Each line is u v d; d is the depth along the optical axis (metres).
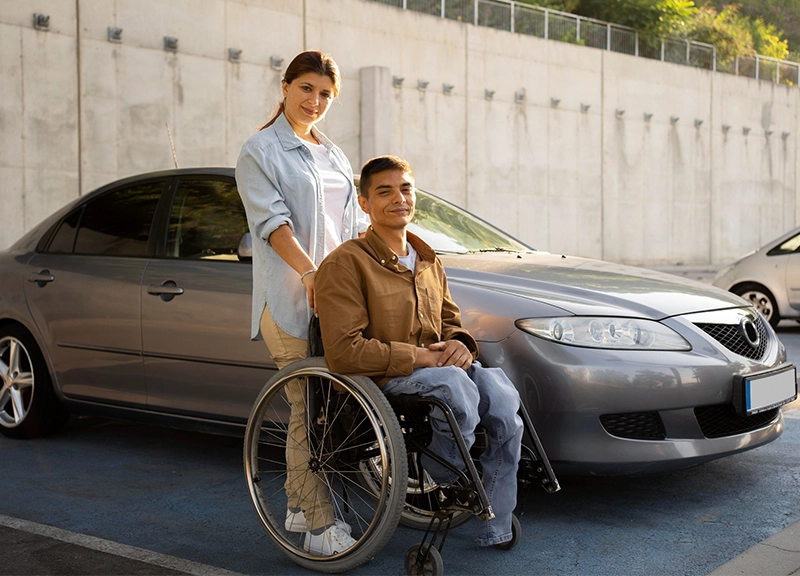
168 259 4.19
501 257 3.96
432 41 21.77
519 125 23.67
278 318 2.97
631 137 26.34
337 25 19.92
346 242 2.79
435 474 2.73
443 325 2.97
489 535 2.80
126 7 16.48
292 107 3.03
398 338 2.77
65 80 15.73
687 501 3.56
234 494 3.73
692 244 28.19
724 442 3.38
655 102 26.91
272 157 2.98
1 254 5.04
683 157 27.77
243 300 3.81
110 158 16.34
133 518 3.41
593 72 25.31
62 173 15.73
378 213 2.80
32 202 15.38
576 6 28.09
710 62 28.61
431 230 4.19
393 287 2.78
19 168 15.23
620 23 27.09
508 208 23.50
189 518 3.41
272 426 3.64
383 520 2.67
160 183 4.45
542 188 24.23
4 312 4.77
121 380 4.30
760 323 3.77
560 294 3.41
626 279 3.73
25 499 3.66
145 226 4.38
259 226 2.96
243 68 18.25
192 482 3.92
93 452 4.49
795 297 9.52
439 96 21.95
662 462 3.23
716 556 2.95
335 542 2.86
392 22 20.98
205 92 17.66
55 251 4.72
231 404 3.88
